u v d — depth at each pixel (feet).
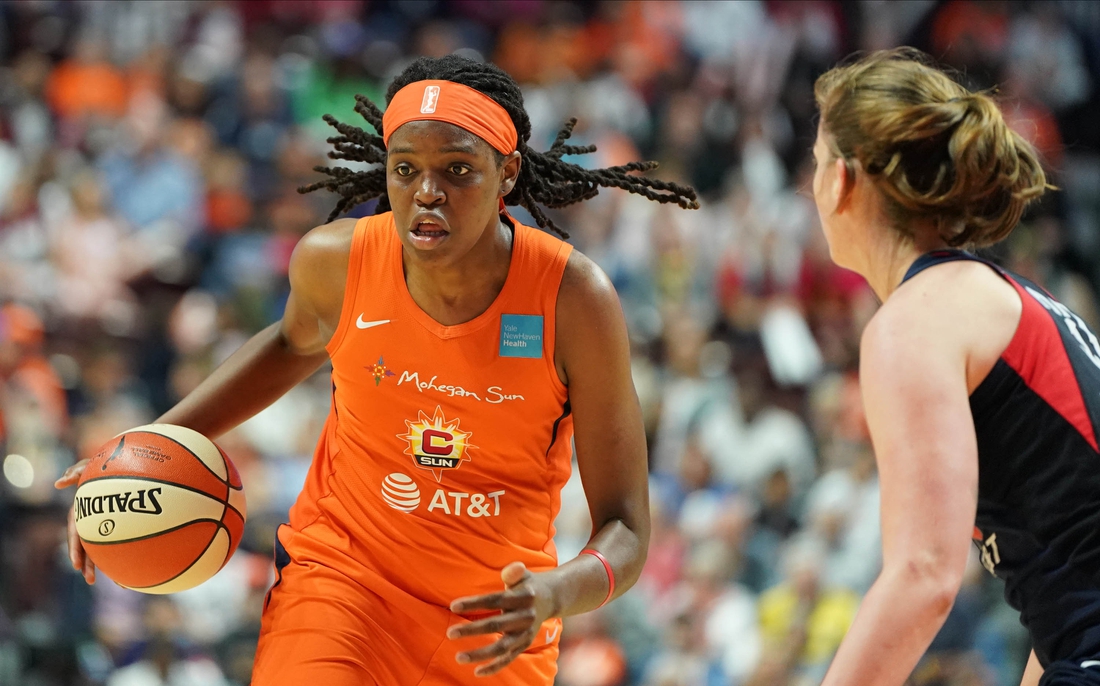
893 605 19.81
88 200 89.04
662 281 94.84
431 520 28.35
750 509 76.38
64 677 64.75
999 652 66.23
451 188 25.32
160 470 28.91
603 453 28.19
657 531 76.54
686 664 69.36
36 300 83.41
